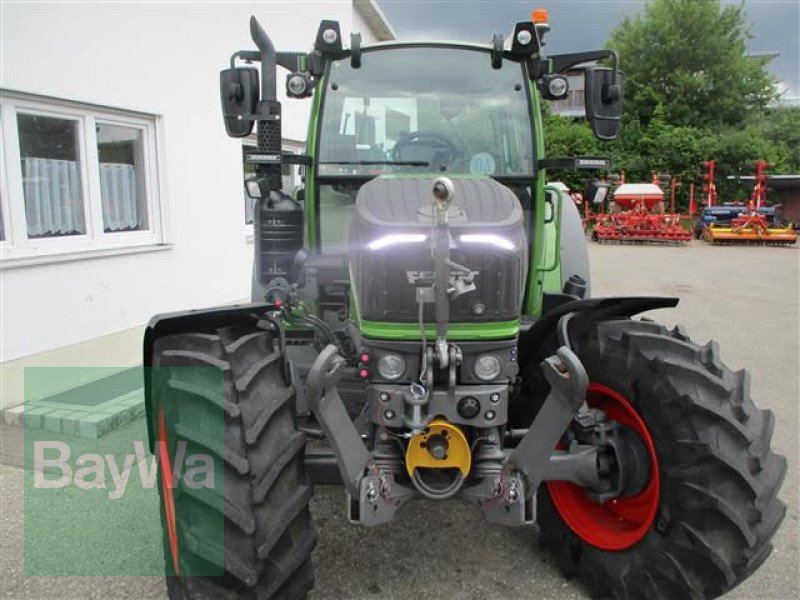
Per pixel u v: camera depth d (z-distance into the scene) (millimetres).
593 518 2895
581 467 2668
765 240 19781
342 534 3283
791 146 31891
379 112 3422
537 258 3430
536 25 3510
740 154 27781
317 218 3432
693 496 2436
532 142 3396
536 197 3412
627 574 2654
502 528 3361
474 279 2371
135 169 6816
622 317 2980
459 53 3457
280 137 3330
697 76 32625
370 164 3398
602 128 3172
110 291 6363
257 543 2213
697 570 2453
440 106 3430
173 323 2480
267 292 3074
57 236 5895
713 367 2613
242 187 8281
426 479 2461
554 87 3457
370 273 2400
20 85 5332
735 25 33656
